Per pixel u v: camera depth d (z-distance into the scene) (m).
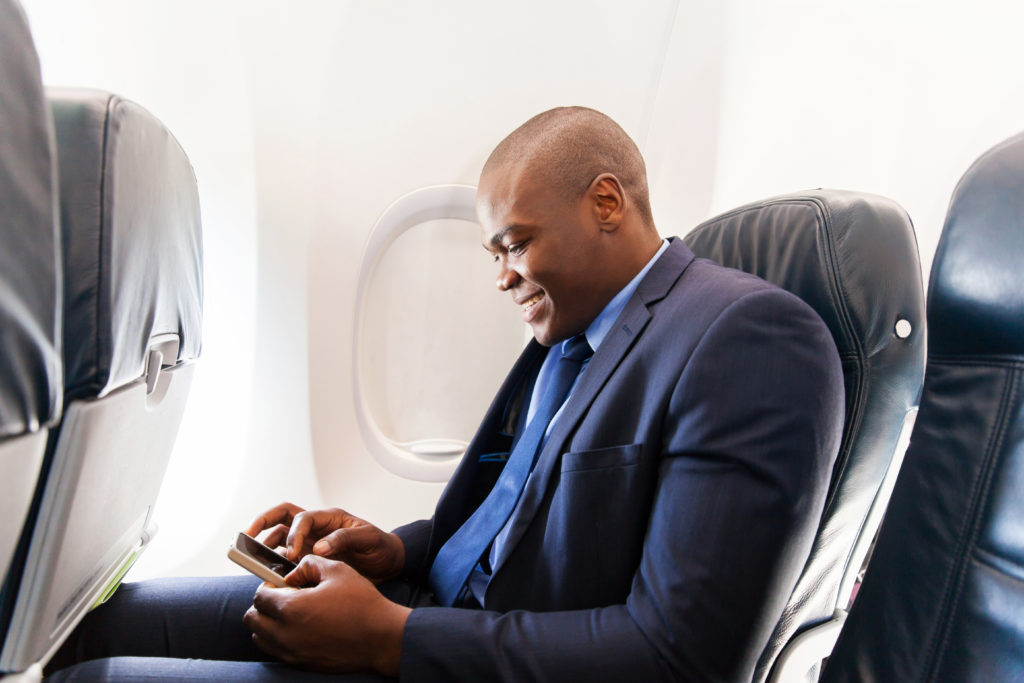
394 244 1.69
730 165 1.79
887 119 1.52
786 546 0.62
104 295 0.63
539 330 0.94
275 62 1.45
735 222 0.98
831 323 0.75
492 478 1.11
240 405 1.63
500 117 1.65
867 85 1.54
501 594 0.80
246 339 1.59
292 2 1.42
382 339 1.76
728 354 0.66
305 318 1.60
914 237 0.76
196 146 1.46
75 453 0.64
